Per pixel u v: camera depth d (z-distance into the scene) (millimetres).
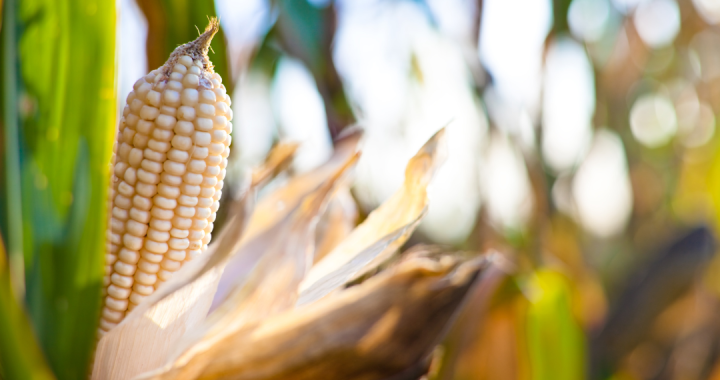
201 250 809
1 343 727
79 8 795
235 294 789
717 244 2273
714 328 2170
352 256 866
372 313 791
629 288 2242
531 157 1929
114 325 801
